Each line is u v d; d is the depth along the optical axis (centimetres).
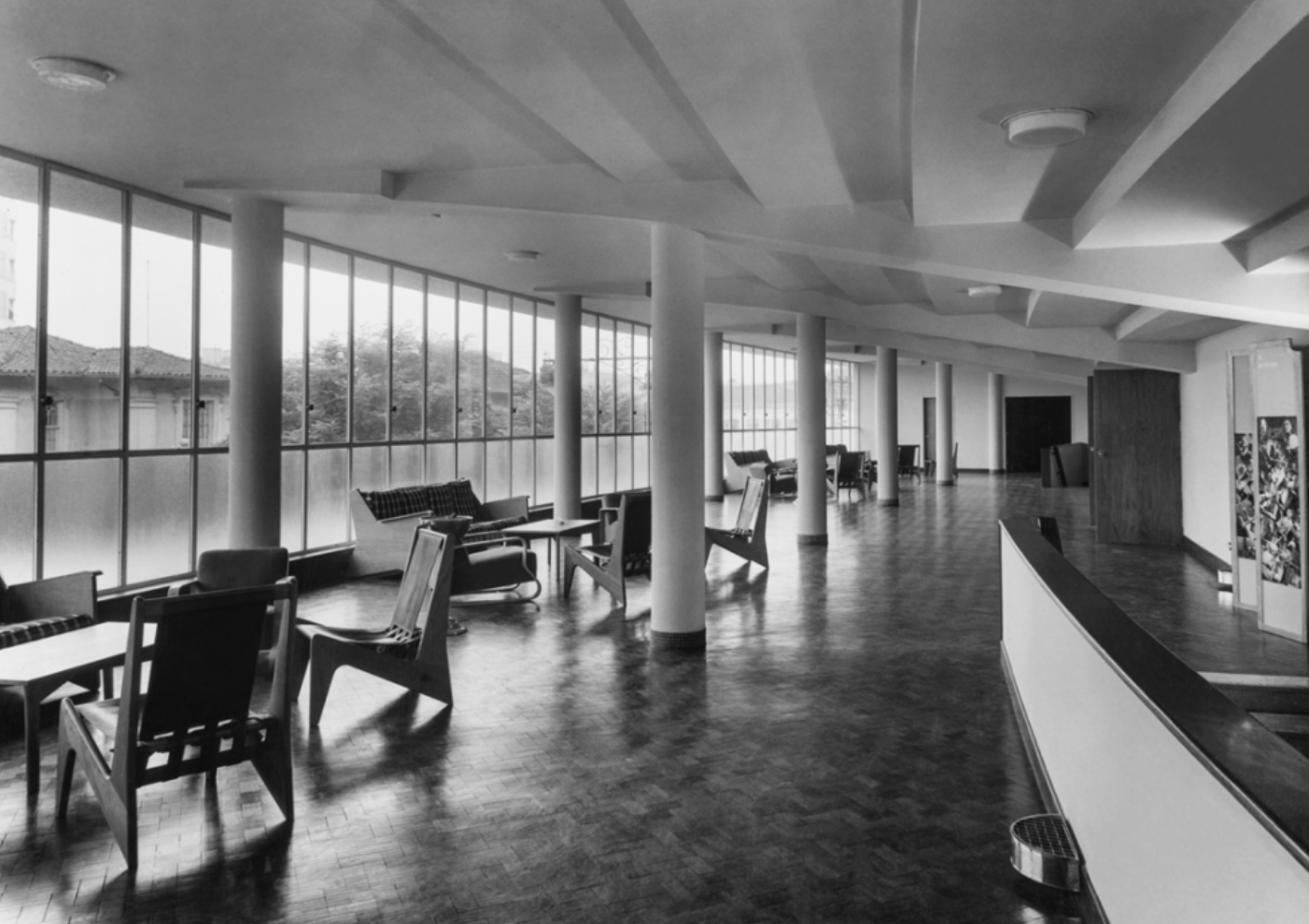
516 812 381
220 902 309
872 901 306
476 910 302
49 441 668
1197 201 491
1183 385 1220
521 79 465
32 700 402
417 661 522
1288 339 692
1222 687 376
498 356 1316
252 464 714
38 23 437
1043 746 397
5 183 635
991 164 486
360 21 425
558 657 648
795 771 425
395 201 694
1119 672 218
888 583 949
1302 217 516
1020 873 320
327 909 304
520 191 679
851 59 412
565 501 1323
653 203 670
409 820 373
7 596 561
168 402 773
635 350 1748
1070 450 2397
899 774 420
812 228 658
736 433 2348
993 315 1185
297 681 533
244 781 420
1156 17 310
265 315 717
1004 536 610
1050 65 352
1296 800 139
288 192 693
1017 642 522
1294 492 690
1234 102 335
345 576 996
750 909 301
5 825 374
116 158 649
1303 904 129
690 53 409
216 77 501
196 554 803
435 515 1040
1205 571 1019
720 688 566
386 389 1084
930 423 2948
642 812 379
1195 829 179
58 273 672
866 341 1733
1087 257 625
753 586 937
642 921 294
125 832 332
